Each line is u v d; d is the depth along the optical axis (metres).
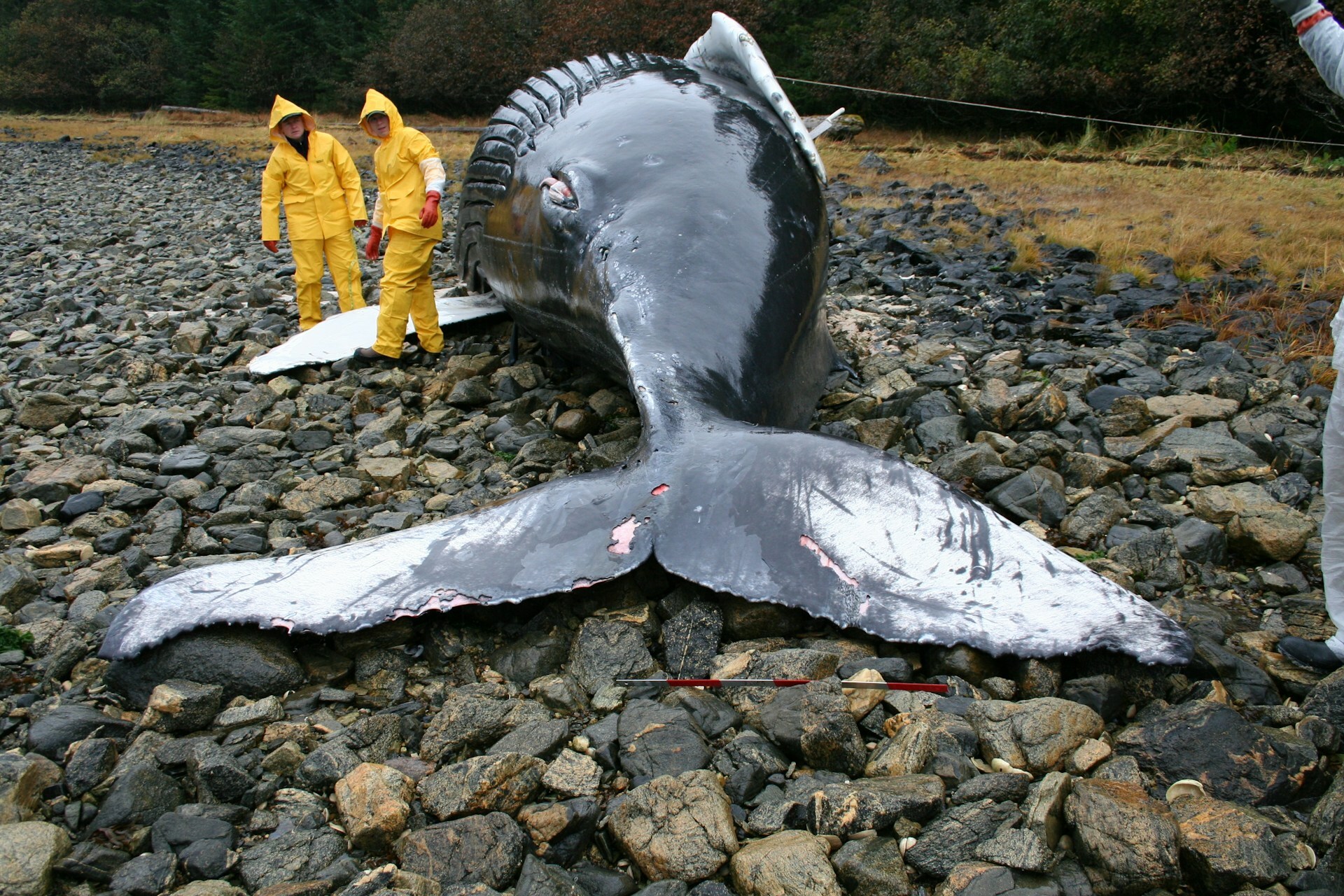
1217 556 4.28
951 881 2.55
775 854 2.59
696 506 3.64
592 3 29.72
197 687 3.44
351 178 8.41
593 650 3.58
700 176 5.13
